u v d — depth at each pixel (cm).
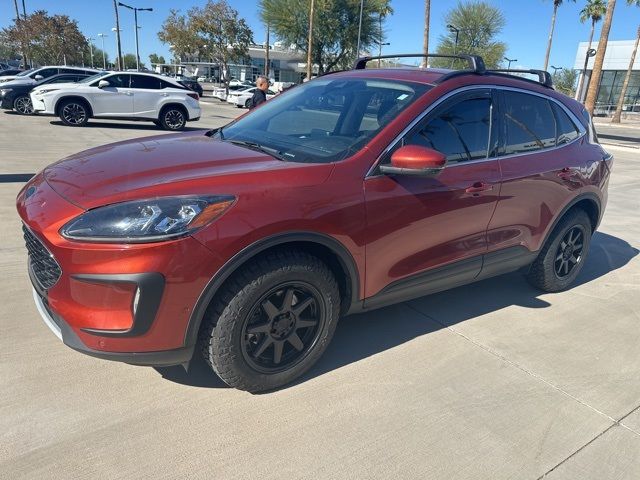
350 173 275
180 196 232
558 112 403
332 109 338
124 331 228
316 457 236
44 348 303
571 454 250
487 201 338
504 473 235
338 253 272
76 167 278
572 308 418
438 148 313
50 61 5259
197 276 230
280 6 4447
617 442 261
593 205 440
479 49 5066
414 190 297
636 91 4634
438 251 324
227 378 260
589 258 550
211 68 7062
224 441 241
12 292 369
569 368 326
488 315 394
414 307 398
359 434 253
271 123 354
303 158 284
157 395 270
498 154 350
